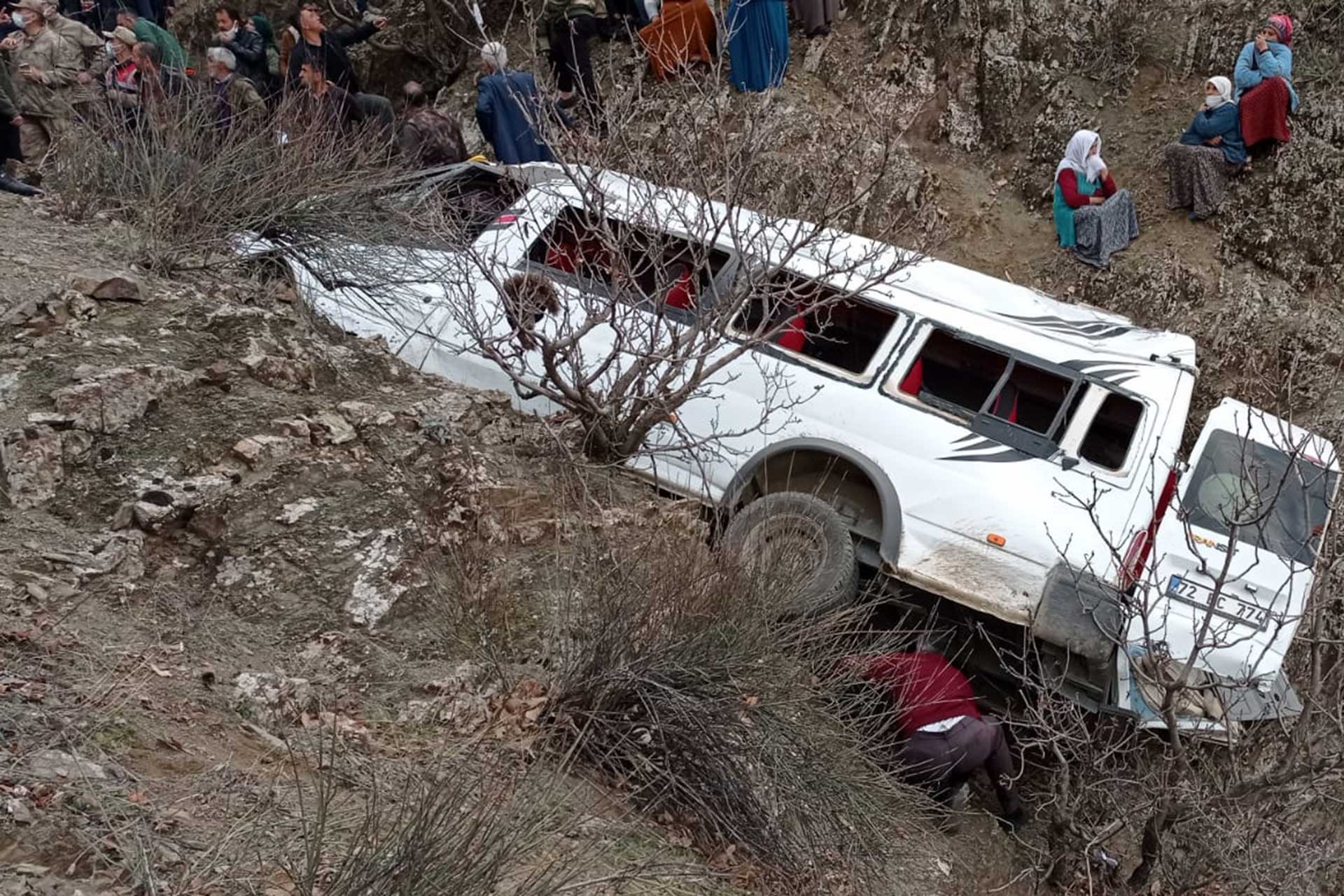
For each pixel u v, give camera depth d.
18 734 3.43
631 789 4.77
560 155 6.25
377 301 6.91
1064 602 6.48
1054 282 11.28
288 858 3.34
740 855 4.75
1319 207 10.95
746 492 6.85
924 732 6.10
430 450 5.66
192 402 5.08
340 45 10.74
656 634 4.88
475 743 4.33
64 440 4.61
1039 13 12.19
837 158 9.95
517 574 5.45
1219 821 5.88
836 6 12.34
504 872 3.42
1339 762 5.66
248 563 4.69
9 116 7.60
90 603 4.17
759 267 6.79
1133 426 6.91
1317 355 10.62
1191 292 10.98
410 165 7.68
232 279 6.36
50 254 5.75
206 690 4.06
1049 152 11.95
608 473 6.47
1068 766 6.54
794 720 5.08
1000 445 6.80
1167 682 5.73
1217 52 11.94
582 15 10.28
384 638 4.78
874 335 7.22
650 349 6.11
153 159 6.50
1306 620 7.13
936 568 6.64
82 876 3.08
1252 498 7.39
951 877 5.96
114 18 12.23
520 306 6.01
